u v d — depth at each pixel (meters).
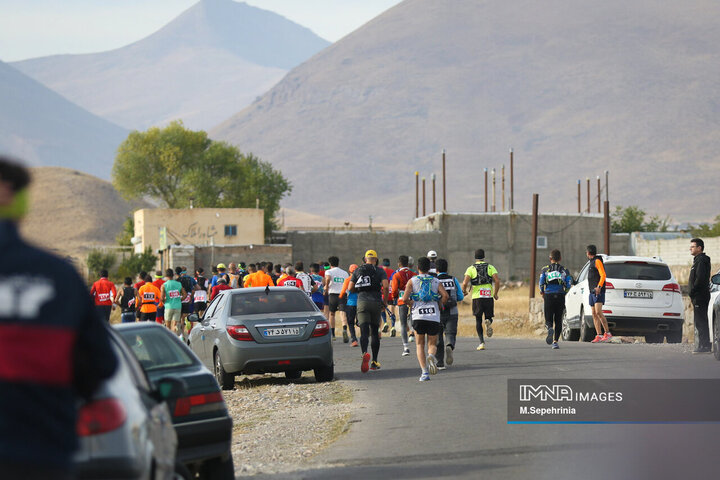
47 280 15.30
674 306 86.25
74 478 15.78
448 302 66.69
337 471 34.50
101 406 18.89
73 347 15.95
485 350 80.06
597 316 85.25
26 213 16.09
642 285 86.31
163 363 33.00
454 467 33.59
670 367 60.94
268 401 57.03
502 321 135.00
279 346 60.56
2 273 15.19
